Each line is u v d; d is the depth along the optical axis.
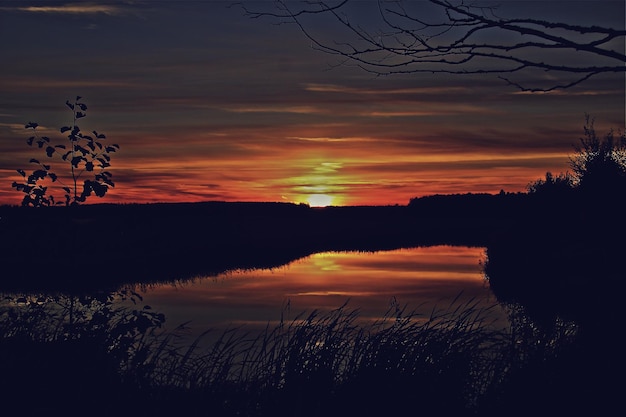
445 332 6.76
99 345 6.81
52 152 7.71
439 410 6.04
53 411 6.09
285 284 31.66
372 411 6.00
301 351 6.50
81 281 7.64
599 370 6.41
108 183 7.84
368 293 27.94
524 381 6.32
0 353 6.58
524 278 19.86
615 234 18.41
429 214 101.56
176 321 18.48
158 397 6.22
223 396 6.12
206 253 46.62
